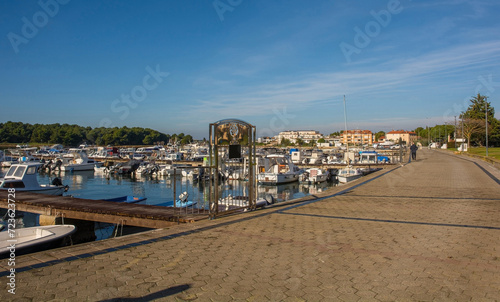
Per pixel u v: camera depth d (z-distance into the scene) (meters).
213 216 9.27
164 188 38.66
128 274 4.86
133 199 22.11
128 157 82.12
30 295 4.10
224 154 10.84
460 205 10.84
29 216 19.98
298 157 62.59
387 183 17.94
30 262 5.34
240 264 5.34
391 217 9.06
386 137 194.00
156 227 12.12
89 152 92.94
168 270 5.05
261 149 64.94
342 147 123.19
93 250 6.04
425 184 17.20
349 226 8.03
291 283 4.55
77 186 40.84
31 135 135.75
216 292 4.26
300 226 8.11
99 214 13.59
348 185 17.25
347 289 4.34
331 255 5.77
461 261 5.38
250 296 4.15
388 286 4.42
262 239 6.89
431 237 6.88
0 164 59.41
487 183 17.12
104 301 3.96
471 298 4.04
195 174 43.56
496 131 72.75
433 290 4.29
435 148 95.81
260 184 39.47
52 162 60.44
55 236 9.64
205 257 5.70
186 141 170.50
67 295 4.12
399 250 6.01
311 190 36.88
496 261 5.37
